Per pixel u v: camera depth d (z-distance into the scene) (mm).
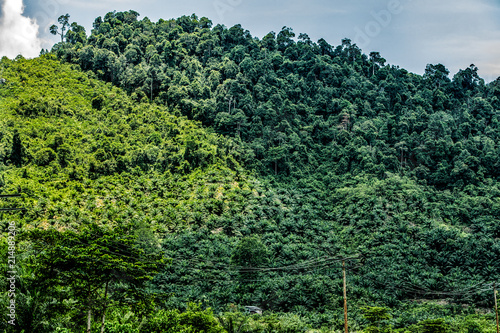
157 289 78250
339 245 105375
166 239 95438
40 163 124062
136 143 140875
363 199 123812
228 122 156000
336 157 155000
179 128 151875
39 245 42062
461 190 145625
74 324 42469
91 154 130000
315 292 82438
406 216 118312
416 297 91000
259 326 66375
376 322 71188
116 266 39125
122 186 119062
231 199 118688
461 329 71062
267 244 100750
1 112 145750
